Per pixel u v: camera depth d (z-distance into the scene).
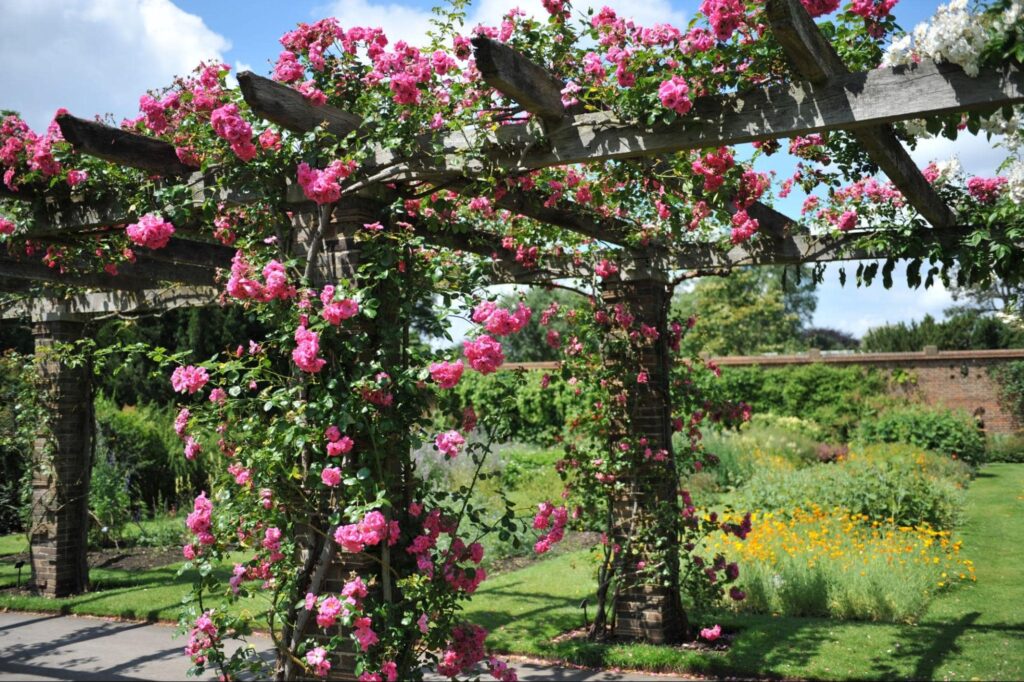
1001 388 18.70
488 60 3.17
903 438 16.75
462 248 5.83
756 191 4.90
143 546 10.47
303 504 3.62
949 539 8.96
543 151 3.69
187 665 5.55
